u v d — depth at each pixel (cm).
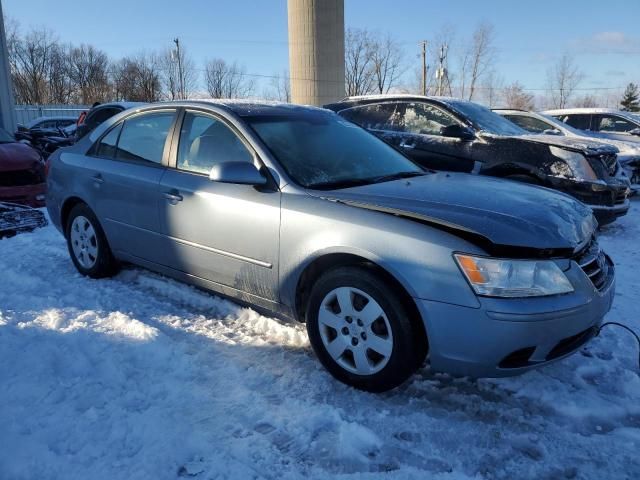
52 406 263
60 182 481
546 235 263
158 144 406
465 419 267
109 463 225
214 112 374
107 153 450
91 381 287
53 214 501
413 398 284
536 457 240
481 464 235
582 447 247
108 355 314
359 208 290
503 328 247
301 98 2388
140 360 313
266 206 320
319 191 313
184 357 315
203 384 291
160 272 411
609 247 605
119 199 419
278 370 309
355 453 238
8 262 514
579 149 621
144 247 409
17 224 628
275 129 361
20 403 264
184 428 248
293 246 306
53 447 234
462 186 328
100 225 447
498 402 281
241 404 272
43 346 320
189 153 381
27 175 758
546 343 254
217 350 331
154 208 390
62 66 6812
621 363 321
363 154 379
